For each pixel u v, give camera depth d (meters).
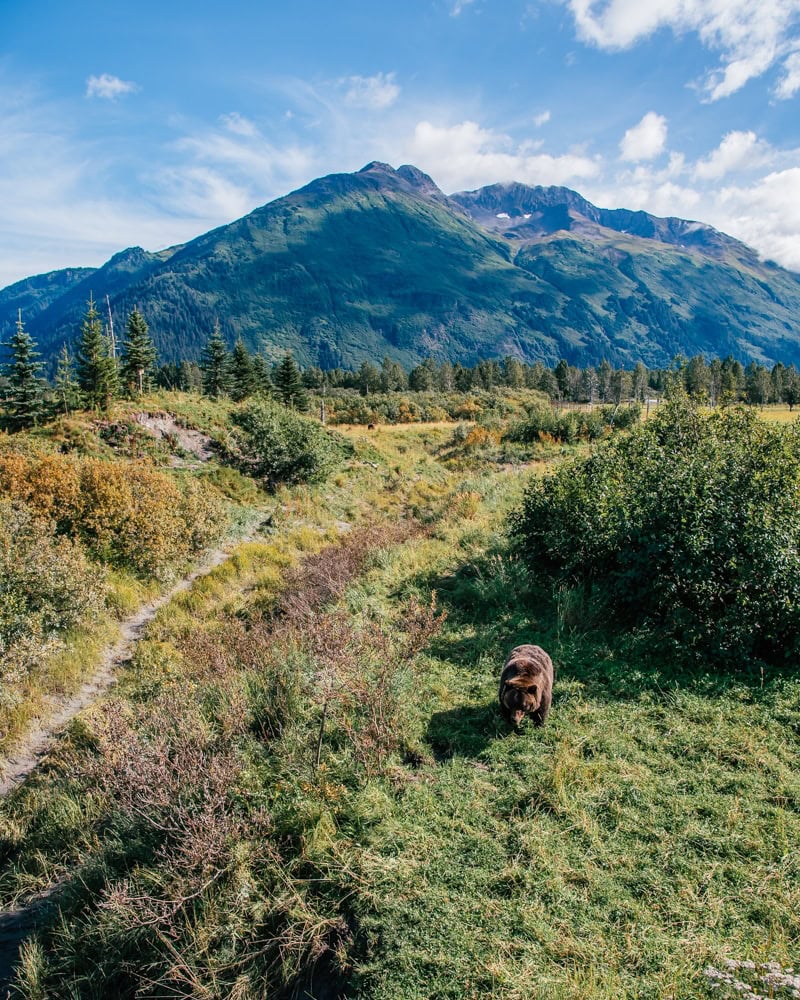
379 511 20.09
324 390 76.94
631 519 7.13
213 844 4.02
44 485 11.64
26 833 5.44
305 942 3.57
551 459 25.16
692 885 3.50
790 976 2.81
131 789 4.75
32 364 23.20
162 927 3.88
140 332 32.44
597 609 7.22
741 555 6.14
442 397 60.31
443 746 5.18
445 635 7.41
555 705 5.55
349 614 8.18
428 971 3.21
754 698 5.33
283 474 22.80
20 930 4.41
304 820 4.25
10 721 7.07
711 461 7.28
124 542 11.80
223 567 13.00
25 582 8.38
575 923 3.35
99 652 9.12
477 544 11.20
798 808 4.02
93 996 3.71
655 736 4.95
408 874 3.77
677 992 2.88
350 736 5.01
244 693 6.03
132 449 21.45
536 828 4.02
